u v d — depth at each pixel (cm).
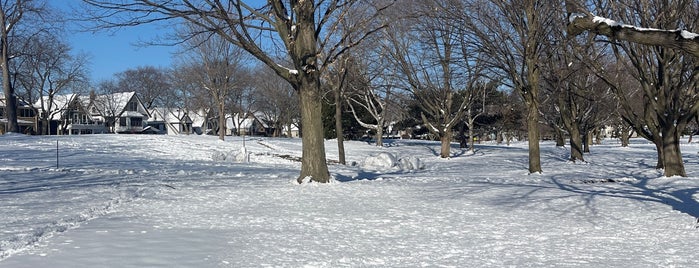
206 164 2602
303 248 798
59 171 2091
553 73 2438
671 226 986
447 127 3803
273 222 1009
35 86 6856
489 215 1098
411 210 1159
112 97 8319
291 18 1552
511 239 879
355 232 925
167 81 9612
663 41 905
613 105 3250
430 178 1938
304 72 1580
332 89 3045
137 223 961
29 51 5209
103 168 2253
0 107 7375
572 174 2206
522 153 4278
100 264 673
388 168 2736
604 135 11094
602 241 867
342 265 708
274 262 713
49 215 1023
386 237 888
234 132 10406
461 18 2131
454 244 840
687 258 755
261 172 2141
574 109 3159
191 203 1238
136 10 1414
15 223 933
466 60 3494
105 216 1035
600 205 1220
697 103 1908
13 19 4262
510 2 2086
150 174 2009
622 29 940
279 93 6781
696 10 1945
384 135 8769
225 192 1439
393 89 4694
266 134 9306
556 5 1886
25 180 1730
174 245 791
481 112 4478
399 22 2700
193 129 10662
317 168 1647
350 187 1556
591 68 2295
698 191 1490
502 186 1612
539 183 1767
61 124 7769
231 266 686
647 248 820
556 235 911
